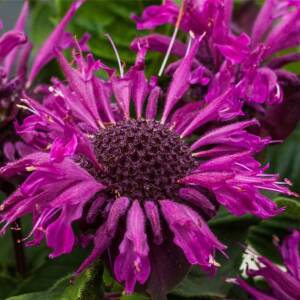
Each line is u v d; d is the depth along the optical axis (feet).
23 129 0.62
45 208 0.56
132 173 0.59
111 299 0.65
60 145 0.56
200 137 0.65
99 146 0.61
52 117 0.61
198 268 0.66
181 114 0.66
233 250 0.67
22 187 0.56
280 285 0.65
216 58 0.71
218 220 0.68
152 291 0.57
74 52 0.66
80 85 0.64
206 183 0.58
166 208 0.57
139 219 0.56
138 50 0.68
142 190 0.59
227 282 0.66
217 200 0.59
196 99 0.71
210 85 0.68
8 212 0.57
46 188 0.57
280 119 0.71
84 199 0.56
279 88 0.67
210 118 0.64
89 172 0.60
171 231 0.58
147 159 0.60
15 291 0.71
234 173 0.56
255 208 0.57
